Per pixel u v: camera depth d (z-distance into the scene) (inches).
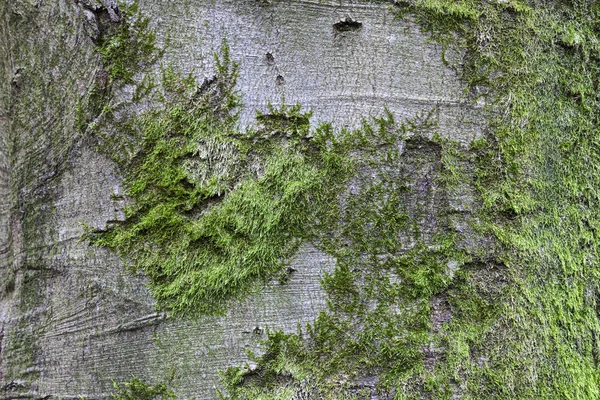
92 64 43.5
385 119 43.7
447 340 43.9
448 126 43.9
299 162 43.6
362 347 43.7
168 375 43.7
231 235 43.7
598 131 45.6
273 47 43.4
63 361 44.1
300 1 43.3
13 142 44.3
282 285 43.7
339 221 43.6
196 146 43.6
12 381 44.1
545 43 44.6
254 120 43.6
